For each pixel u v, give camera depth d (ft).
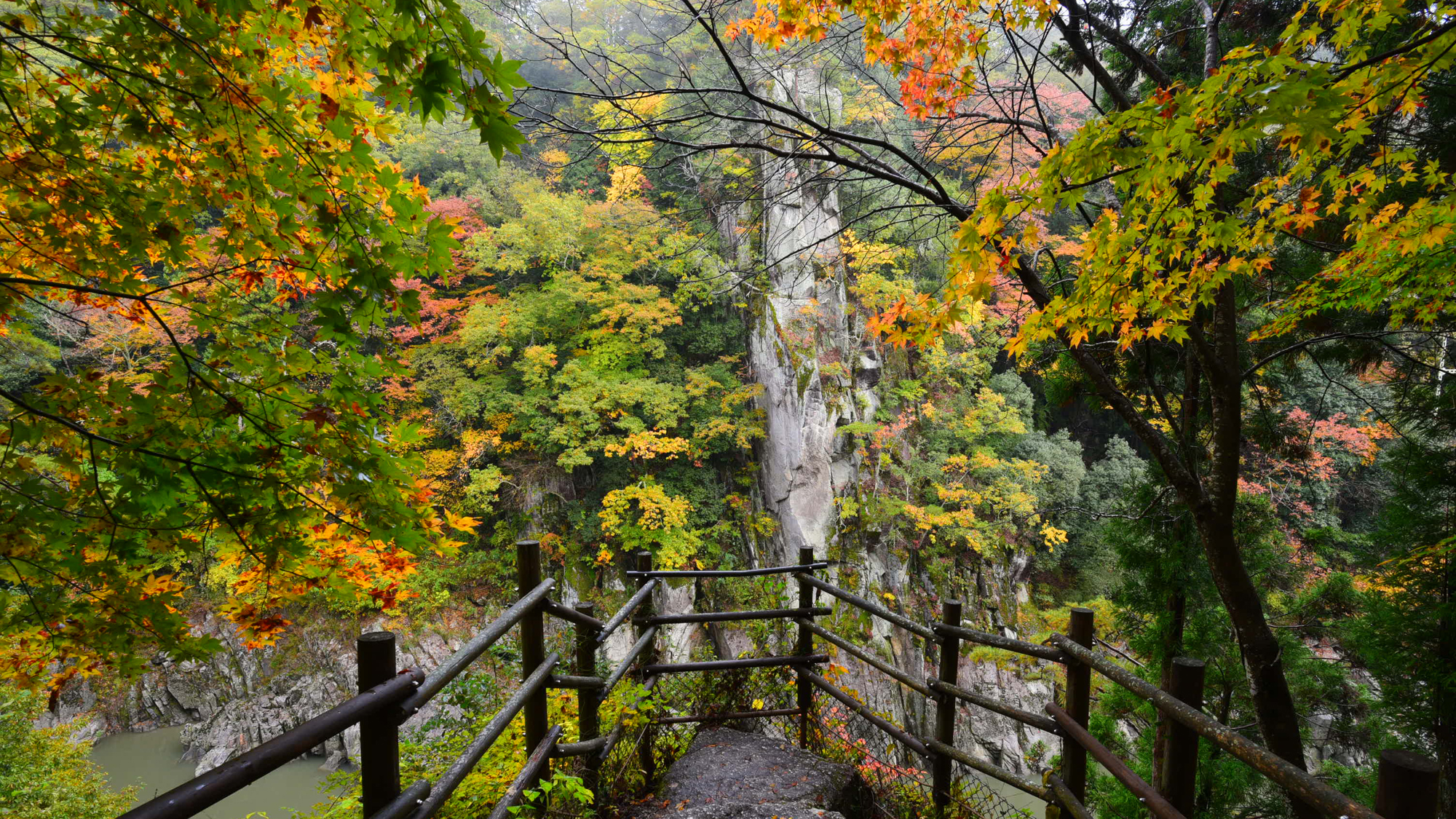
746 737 10.19
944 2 10.87
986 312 23.66
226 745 36.83
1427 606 14.38
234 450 5.22
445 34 3.86
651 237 39.06
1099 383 12.13
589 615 8.20
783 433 45.39
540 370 41.37
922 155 14.02
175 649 5.24
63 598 5.05
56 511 4.82
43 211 5.09
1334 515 39.50
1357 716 19.10
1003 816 8.48
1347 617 17.94
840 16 11.05
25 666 5.33
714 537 46.14
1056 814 6.86
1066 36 11.43
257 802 31.65
